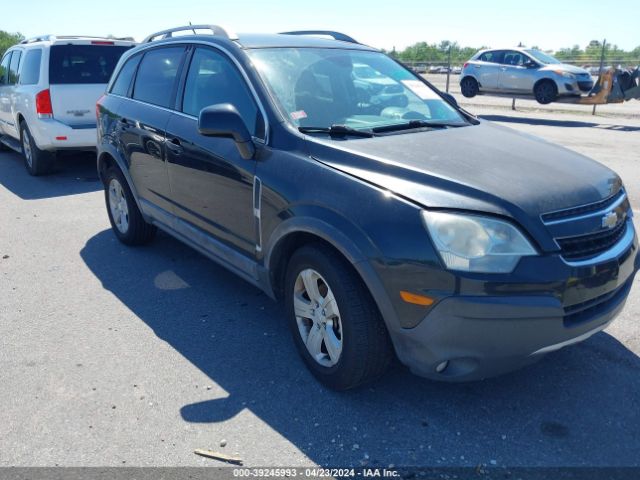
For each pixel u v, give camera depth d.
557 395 3.29
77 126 8.22
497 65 18.56
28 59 8.72
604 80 16.52
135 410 3.18
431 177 2.93
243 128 3.51
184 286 4.82
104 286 4.84
